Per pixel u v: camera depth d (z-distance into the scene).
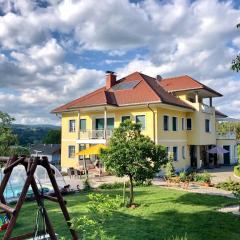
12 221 7.23
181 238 10.20
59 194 8.01
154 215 13.62
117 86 36.50
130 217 13.23
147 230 11.44
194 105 36.25
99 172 27.70
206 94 38.59
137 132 15.62
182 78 38.56
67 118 37.91
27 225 12.05
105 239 7.37
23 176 18.06
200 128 36.16
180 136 35.12
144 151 14.84
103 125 35.16
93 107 32.53
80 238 9.09
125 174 15.26
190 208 14.98
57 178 21.28
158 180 26.00
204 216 13.49
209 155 40.94
